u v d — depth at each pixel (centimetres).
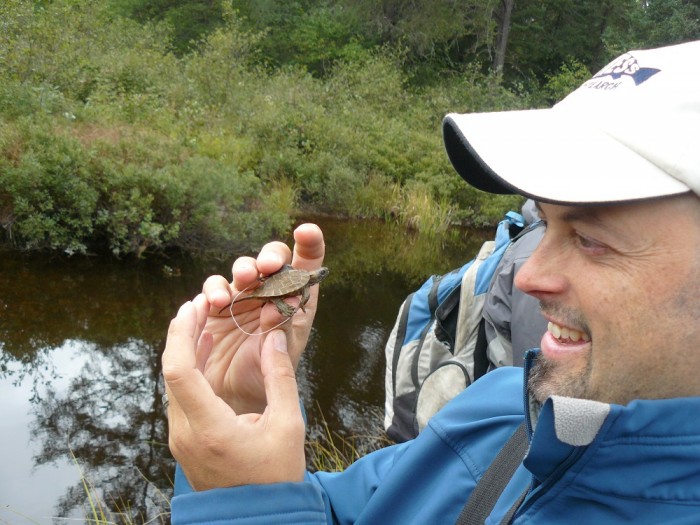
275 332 59
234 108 645
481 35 1178
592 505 44
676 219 40
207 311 60
